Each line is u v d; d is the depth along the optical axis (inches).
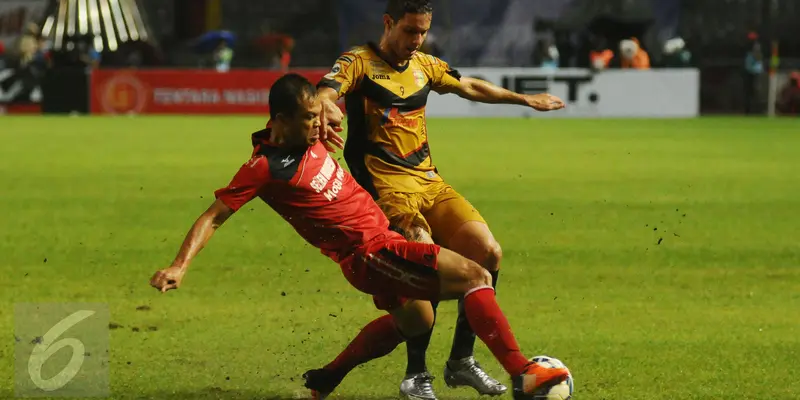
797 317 989.2
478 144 3287.4
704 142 3410.4
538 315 995.3
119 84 4793.3
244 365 807.1
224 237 1476.4
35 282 1141.1
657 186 2156.7
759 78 5073.8
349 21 5472.4
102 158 2714.1
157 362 809.5
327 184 680.4
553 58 4950.8
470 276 664.4
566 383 642.8
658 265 1267.2
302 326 943.7
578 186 2145.7
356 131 785.6
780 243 1438.2
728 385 752.3
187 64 5452.8
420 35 768.3
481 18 5152.6
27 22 5251.0
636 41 4940.9
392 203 773.3
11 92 4840.1
